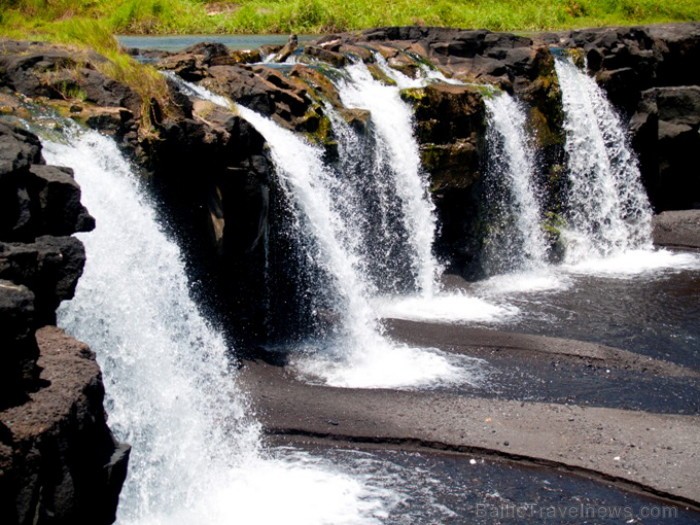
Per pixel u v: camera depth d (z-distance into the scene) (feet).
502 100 48.39
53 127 28.89
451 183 44.21
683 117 56.70
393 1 93.40
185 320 30.25
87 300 26.12
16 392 17.04
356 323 36.83
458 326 37.63
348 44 49.90
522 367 33.42
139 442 25.82
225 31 81.56
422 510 24.02
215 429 27.63
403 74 47.80
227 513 23.93
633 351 35.60
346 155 40.01
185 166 31.53
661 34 60.95
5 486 15.40
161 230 30.81
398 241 42.96
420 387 31.19
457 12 92.99
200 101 33.50
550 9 100.42
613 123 55.16
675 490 24.77
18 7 58.18
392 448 27.32
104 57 34.17
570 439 27.27
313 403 29.35
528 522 23.52
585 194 53.06
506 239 47.83
